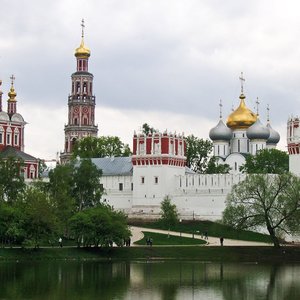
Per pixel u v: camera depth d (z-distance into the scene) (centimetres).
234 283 13100
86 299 11238
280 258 17662
